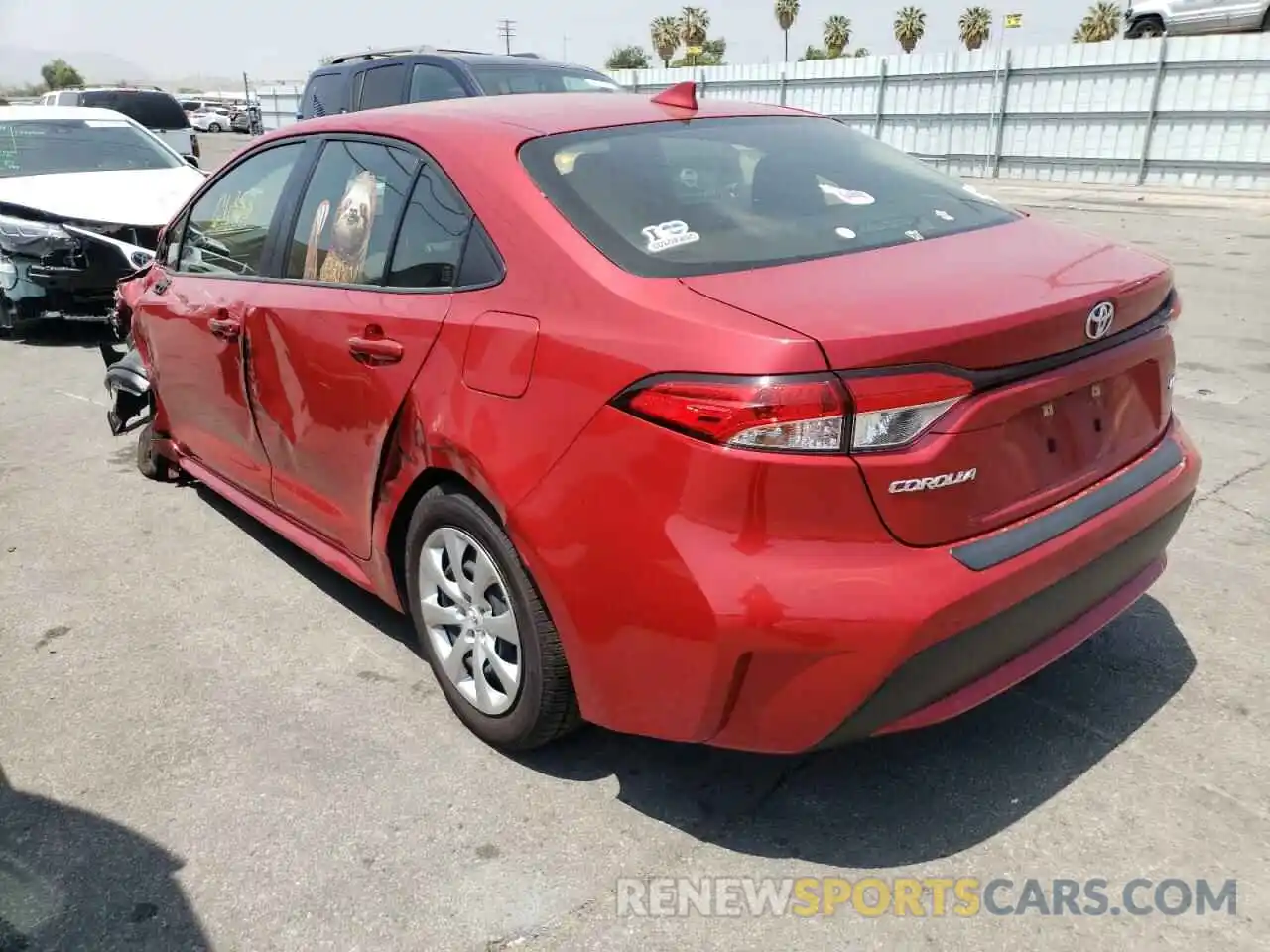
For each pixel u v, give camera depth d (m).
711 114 3.28
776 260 2.49
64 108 9.45
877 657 2.09
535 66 8.91
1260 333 7.25
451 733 2.96
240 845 2.53
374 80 9.30
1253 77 16.48
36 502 4.85
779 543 2.11
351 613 3.71
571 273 2.47
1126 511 2.52
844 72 22.06
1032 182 19.31
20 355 7.79
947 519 2.17
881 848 2.47
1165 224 13.06
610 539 2.28
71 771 2.84
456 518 2.73
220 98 55.62
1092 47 18.17
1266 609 3.50
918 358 2.09
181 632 3.60
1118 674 3.13
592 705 2.49
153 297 4.38
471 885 2.38
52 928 2.29
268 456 3.68
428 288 2.85
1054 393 2.31
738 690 2.21
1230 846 2.44
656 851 2.48
